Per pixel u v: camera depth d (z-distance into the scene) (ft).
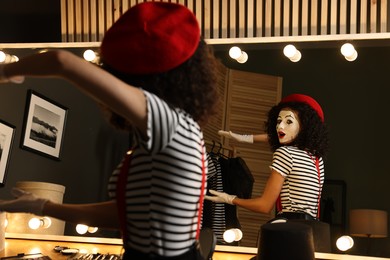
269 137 10.03
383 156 9.80
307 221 9.65
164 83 4.34
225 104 10.25
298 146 9.86
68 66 3.73
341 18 10.53
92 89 3.77
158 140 4.00
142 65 4.24
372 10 10.45
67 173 10.76
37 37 12.12
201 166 4.39
